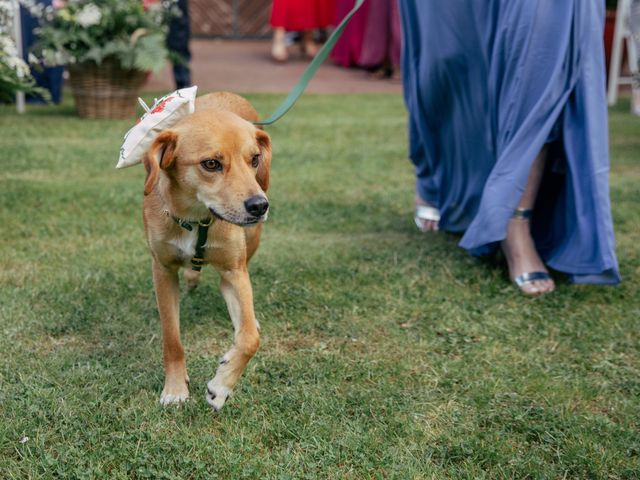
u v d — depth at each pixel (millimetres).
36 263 4094
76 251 4289
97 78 7953
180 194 2730
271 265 4180
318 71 12680
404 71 4754
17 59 5199
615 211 5250
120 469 2398
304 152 7016
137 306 3617
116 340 3301
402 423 2701
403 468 2441
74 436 2561
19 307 3541
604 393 2973
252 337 2727
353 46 12742
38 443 2506
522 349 3344
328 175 6230
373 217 5199
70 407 2725
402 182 6105
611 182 6047
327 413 2764
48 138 7188
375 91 11180
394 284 4012
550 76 3754
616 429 2689
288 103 3529
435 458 2531
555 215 4176
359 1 3633
